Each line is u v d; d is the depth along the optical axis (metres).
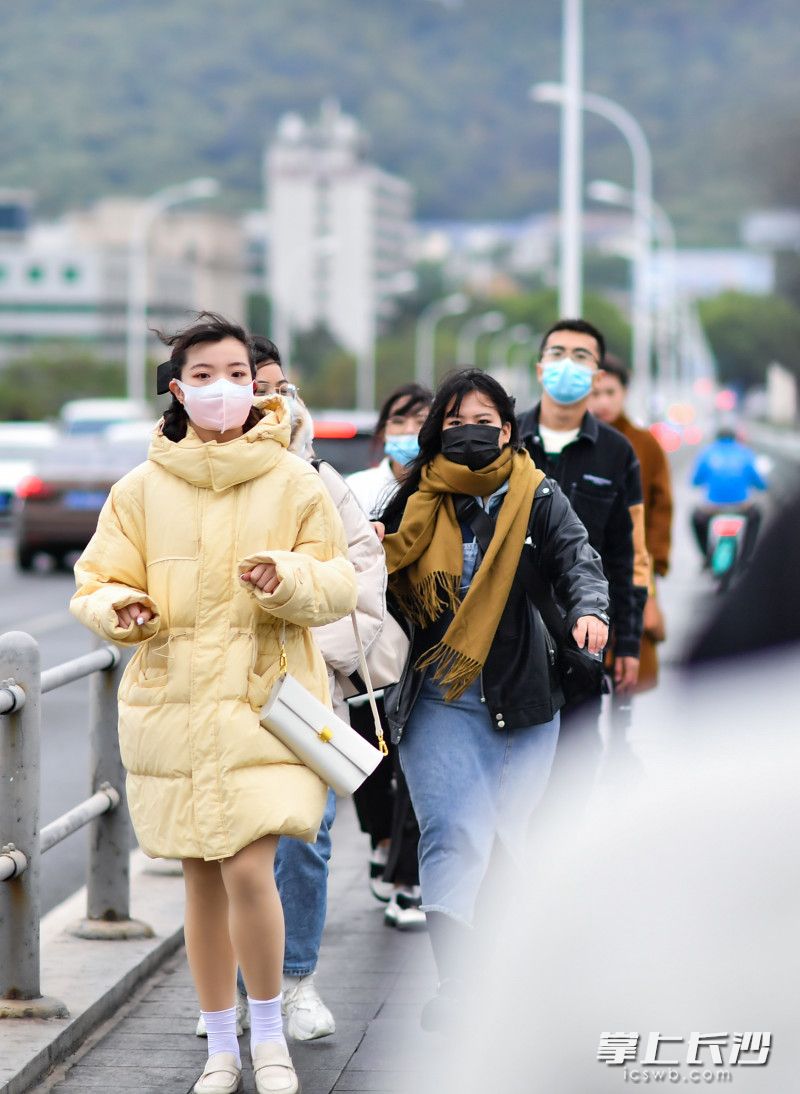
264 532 12.94
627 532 18.86
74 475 67.06
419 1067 14.00
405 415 20.78
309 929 15.16
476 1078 9.27
